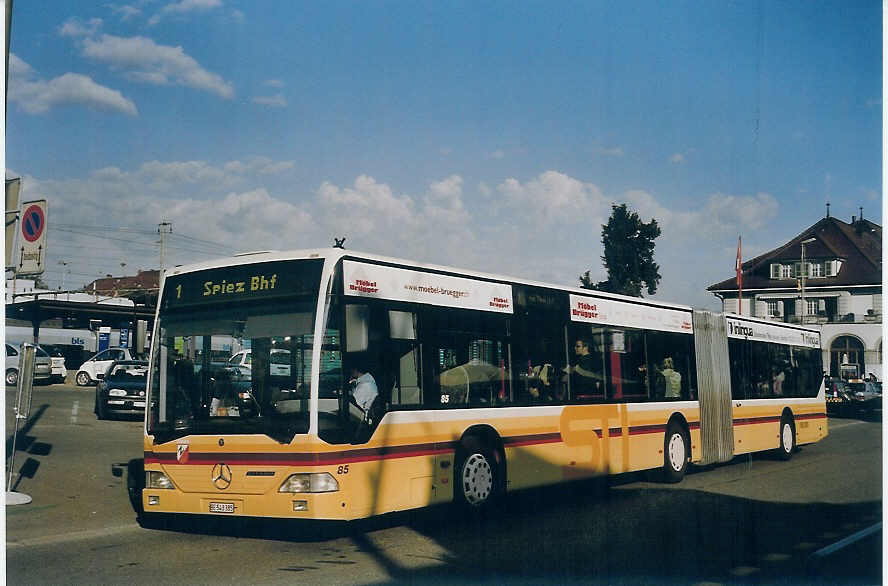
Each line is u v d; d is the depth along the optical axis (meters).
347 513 9.49
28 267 12.01
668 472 15.58
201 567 8.53
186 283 10.49
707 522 11.29
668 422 15.64
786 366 20.50
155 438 10.14
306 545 9.73
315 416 9.41
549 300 13.24
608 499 13.55
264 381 9.72
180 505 9.90
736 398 18.12
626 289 45.25
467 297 11.72
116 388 25.48
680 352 16.34
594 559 8.89
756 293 78.25
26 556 9.04
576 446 13.33
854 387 43.44
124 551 9.35
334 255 9.88
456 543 9.83
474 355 11.70
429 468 10.72
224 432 9.74
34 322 43.31
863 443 25.64
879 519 11.66
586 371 13.82
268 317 9.88
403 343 10.59
